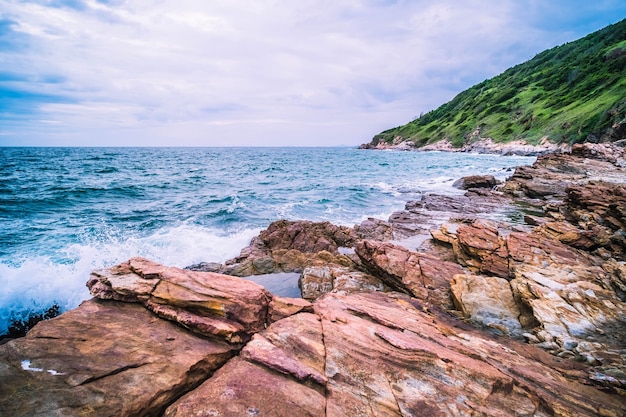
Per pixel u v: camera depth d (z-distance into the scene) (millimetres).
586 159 36656
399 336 6168
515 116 104188
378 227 18562
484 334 7641
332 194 31875
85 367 4367
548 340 7172
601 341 6953
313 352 5422
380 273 11414
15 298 11016
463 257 12562
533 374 5645
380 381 4953
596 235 12984
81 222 19656
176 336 5402
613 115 60156
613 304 8164
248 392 4344
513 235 12539
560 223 14844
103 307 5953
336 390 4672
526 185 28703
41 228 18000
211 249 15734
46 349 4605
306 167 66438
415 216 21594
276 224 17531
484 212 22438
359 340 5871
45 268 12742
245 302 6320
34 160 72062
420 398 4707
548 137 77875
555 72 117312
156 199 28484
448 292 10086
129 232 17766
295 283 12258
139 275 6707
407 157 97375
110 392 4039
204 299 6008
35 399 3775
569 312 7918
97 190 31328
